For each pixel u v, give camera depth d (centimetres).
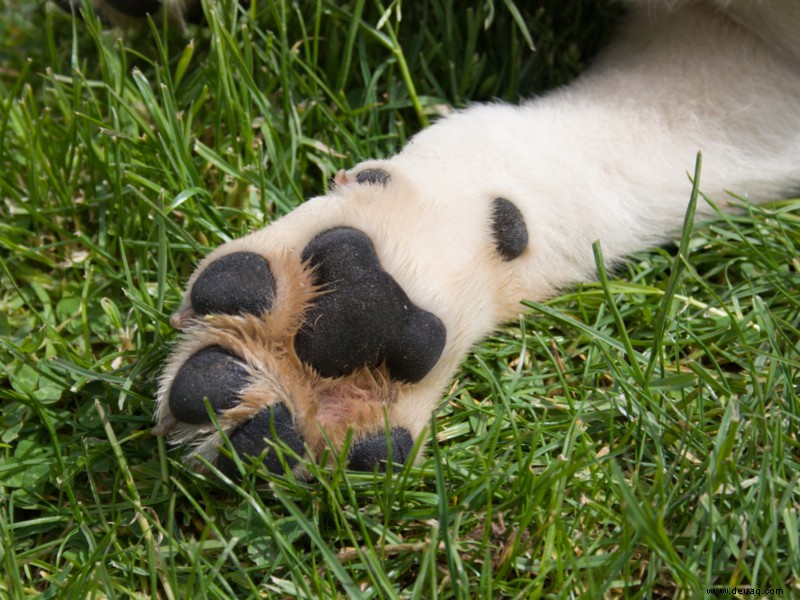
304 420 27
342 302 27
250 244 28
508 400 31
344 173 31
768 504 28
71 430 32
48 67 39
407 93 40
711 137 35
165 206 36
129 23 39
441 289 29
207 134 39
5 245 35
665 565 28
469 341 30
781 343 33
